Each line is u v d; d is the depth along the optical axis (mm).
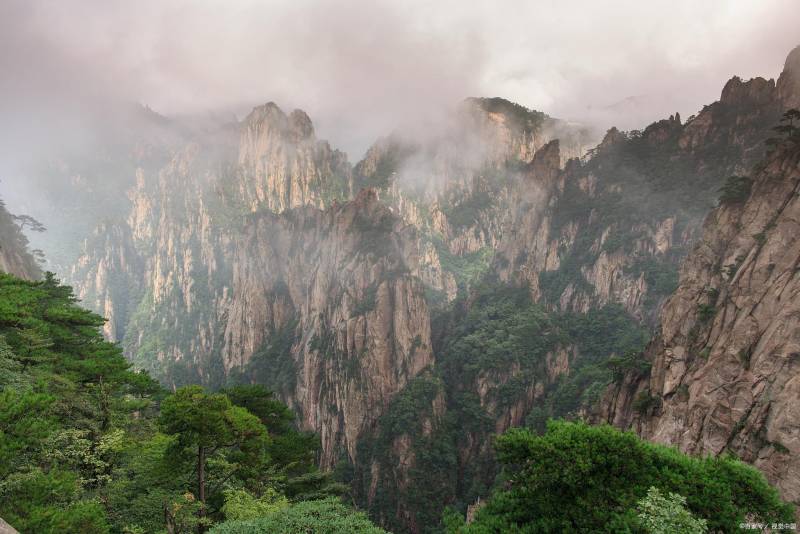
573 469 20438
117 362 41469
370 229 154500
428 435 111438
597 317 138500
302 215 186750
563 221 187750
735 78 165500
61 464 26250
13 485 19141
